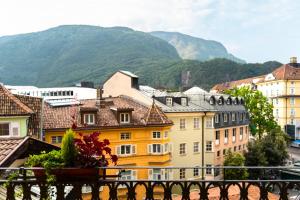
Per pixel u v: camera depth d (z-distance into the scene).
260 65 175.88
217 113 54.19
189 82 165.75
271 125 69.50
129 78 50.50
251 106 69.25
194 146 49.69
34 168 7.45
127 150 41.06
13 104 30.02
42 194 7.69
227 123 56.94
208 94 56.84
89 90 74.25
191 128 49.25
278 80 101.62
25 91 74.25
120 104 44.91
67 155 7.43
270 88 106.38
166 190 8.02
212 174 49.94
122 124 40.62
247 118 64.25
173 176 46.31
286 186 8.18
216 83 164.38
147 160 41.84
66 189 9.22
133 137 41.25
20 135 29.75
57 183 7.62
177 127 47.81
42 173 7.66
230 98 59.25
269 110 70.19
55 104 41.31
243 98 65.75
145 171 41.75
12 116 29.23
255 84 113.50
